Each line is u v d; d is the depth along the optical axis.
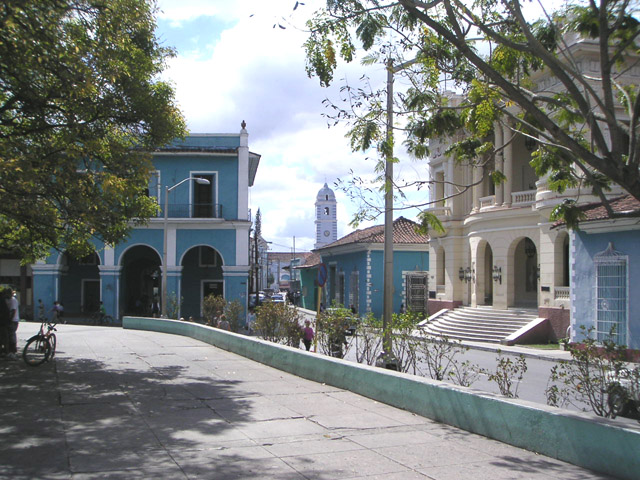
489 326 26.11
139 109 12.16
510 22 8.56
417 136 10.12
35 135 11.07
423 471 5.86
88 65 10.34
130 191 11.68
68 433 7.10
